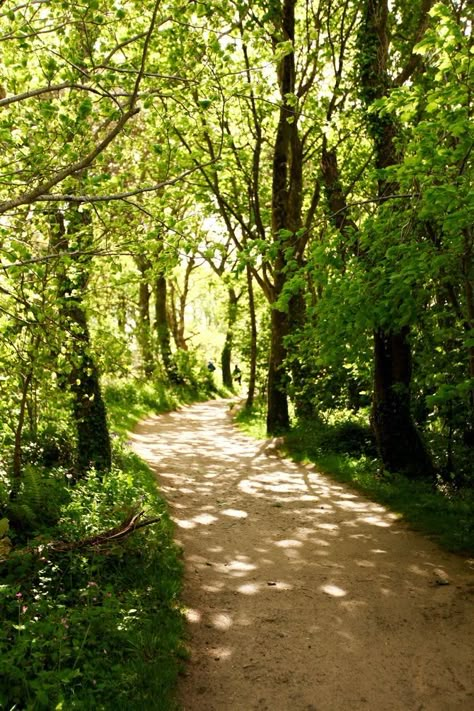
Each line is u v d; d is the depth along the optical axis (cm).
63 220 773
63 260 616
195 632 549
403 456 1123
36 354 705
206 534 856
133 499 825
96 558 607
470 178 683
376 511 946
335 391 1570
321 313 836
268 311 2648
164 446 1655
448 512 887
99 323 843
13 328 691
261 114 1523
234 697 446
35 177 625
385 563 716
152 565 662
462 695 441
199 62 686
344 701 439
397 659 494
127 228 684
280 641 532
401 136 965
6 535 621
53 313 690
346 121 1398
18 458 780
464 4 1079
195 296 5391
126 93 581
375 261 811
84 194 637
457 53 655
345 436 1392
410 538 804
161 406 2514
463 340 857
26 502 679
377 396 1150
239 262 797
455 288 913
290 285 796
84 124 587
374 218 778
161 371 2253
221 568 718
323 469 1265
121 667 445
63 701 382
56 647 444
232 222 1944
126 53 762
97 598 552
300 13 1570
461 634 530
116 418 1798
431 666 481
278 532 864
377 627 552
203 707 432
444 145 721
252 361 2406
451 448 1080
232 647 522
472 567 688
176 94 645
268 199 1955
